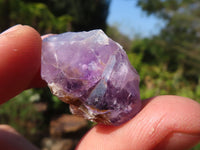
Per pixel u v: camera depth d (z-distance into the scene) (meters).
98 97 0.05
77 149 0.06
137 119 0.06
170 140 0.05
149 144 0.05
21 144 0.08
